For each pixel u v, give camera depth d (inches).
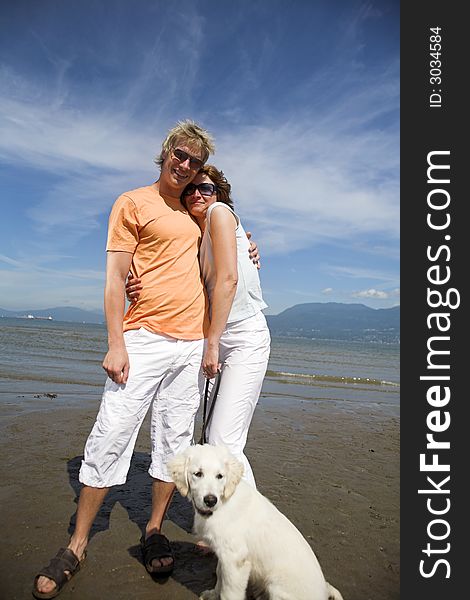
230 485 116.5
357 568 136.5
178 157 126.3
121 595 116.9
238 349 141.6
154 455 136.2
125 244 126.5
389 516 173.5
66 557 120.0
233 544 111.2
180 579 126.3
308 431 300.4
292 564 106.8
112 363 123.0
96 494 124.8
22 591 114.7
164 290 128.1
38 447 221.6
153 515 135.9
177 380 133.3
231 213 133.3
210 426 144.8
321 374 675.4
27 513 153.8
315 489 196.1
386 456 252.7
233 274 130.6
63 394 355.6
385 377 685.3
